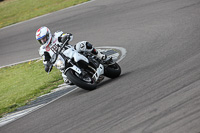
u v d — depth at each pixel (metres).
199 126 13.55
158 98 18.00
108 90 22.83
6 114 26.84
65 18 64.75
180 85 19.14
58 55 24.12
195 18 41.47
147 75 23.86
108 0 67.75
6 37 65.69
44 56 24.75
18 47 57.06
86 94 23.86
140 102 18.20
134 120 16.02
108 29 49.97
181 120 14.55
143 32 42.91
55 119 20.34
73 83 24.17
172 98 17.36
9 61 51.22
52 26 62.19
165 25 42.69
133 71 26.94
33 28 65.62
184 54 27.27
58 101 24.97
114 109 18.41
